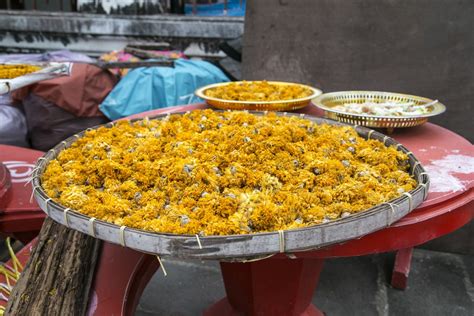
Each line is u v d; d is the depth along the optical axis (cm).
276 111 194
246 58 279
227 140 144
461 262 262
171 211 110
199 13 433
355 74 263
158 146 144
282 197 115
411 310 226
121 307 136
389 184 123
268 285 164
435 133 183
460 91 249
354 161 136
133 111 311
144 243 99
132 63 319
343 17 256
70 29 421
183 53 401
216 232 100
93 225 104
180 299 235
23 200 187
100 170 129
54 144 317
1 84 156
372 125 173
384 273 253
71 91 305
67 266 141
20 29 430
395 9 247
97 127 169
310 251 117
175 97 309
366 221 102
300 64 271
